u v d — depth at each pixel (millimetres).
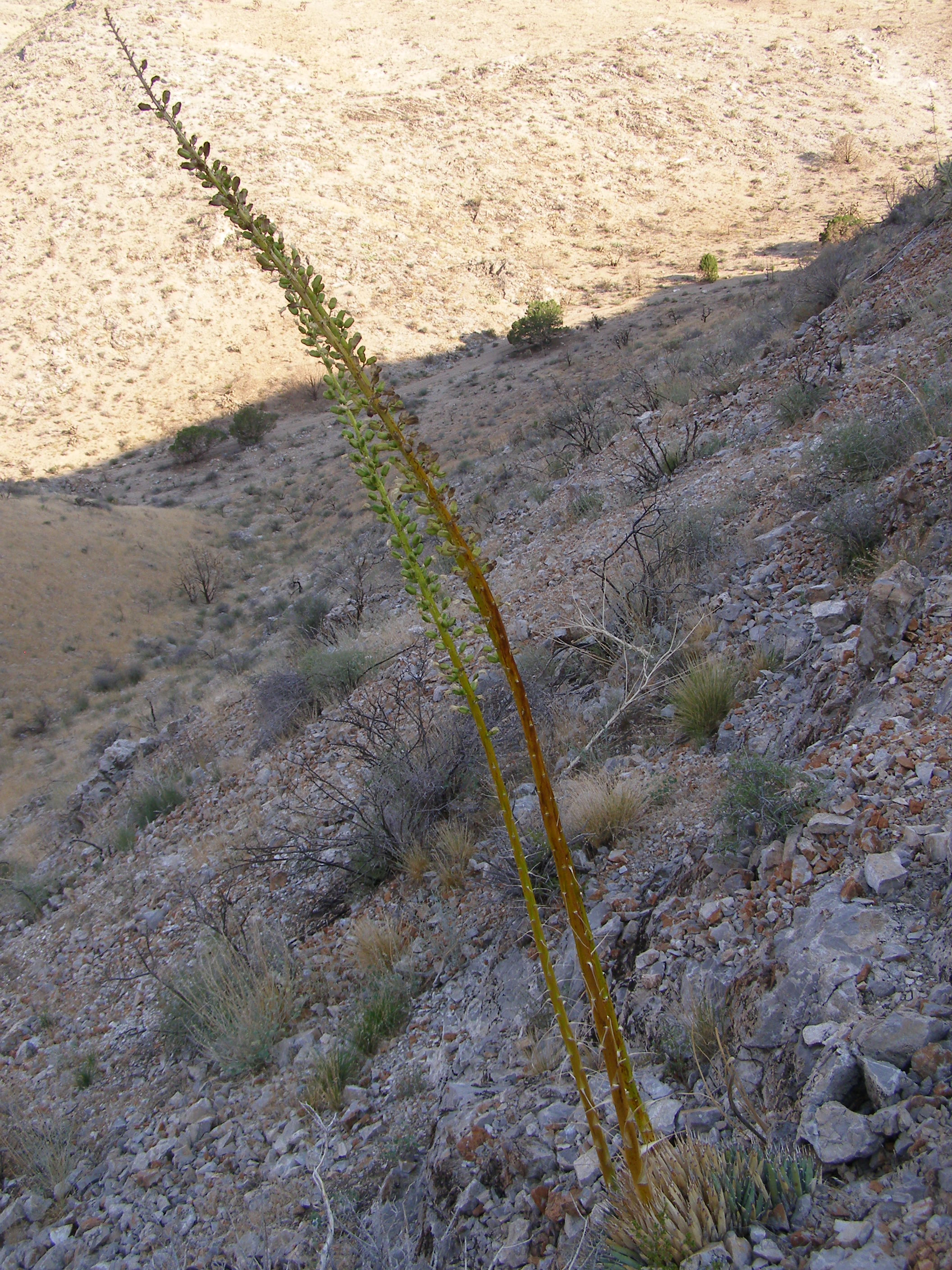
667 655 6156
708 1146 2385
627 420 17047
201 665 29641
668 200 83312
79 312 71562
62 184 81500
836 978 2811
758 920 3436
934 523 5879
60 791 18672
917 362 9195
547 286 71000
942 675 4195
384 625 12438
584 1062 3545
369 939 5492
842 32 107750
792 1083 2637
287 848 7078
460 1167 3293
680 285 64250
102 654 34156
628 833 4867
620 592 8008
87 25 103438
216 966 5863
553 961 4289
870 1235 2008
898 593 4766
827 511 6867
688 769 5270
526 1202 2961
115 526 42969
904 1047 2436
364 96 98000
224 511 47656
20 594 36125
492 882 5121
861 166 83812
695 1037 3086
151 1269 3904
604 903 4363
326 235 75500
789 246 67375
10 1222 4836
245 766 10398
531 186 84938
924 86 97625
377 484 1701
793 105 95625
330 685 10438
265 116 89875
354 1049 4715
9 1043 7289
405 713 8539
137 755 14039
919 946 2793
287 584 35781
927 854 3135
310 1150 4145
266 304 71875
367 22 116250
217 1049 5324
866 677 4727
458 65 105000
